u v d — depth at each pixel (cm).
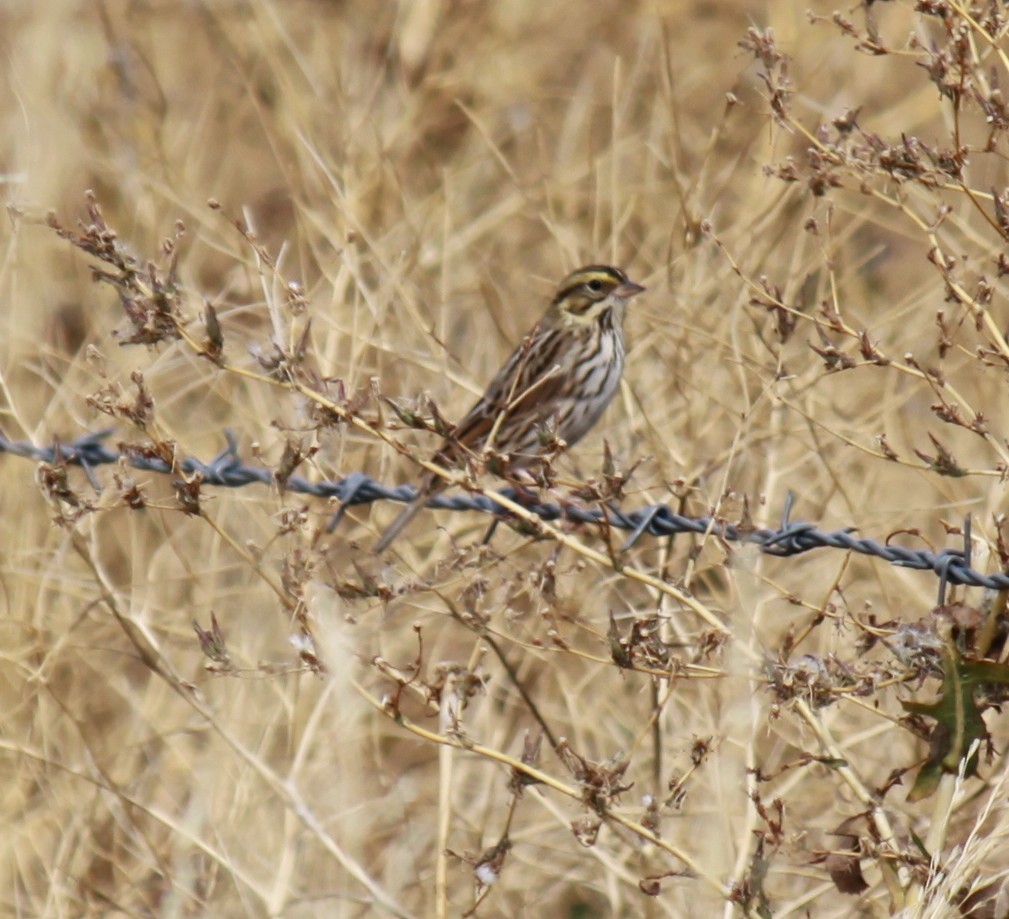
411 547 1252
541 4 1900
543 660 1156
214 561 1238
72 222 1534
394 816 1184
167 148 1599
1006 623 841
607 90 1850
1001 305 1388
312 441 931
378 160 1451
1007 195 868
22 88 1552
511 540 1221
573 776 808
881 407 1262
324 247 1538
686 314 1256
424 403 833
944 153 841
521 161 1681
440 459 938
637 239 1512
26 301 1404
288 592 829
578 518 903
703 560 1160
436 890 955
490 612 849
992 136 845
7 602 1162
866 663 843
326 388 819
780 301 953
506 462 829
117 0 1772
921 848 825
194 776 1134
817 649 1146
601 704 1180
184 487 826
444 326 1305
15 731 1104
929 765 824
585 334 1199
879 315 1402
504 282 1549
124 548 1306
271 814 1127
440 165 1595
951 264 870
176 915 1045
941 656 808
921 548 1266
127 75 1611
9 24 1673
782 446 1262
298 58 1520
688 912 977
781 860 1092
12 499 1254
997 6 872
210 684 1230
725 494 880
